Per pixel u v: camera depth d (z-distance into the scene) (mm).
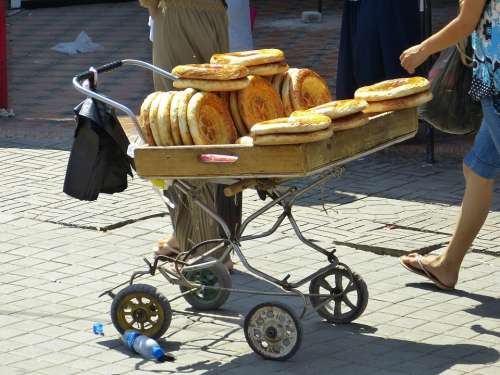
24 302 8055
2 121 13742
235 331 7504
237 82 6949
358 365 6918
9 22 18938
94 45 17281
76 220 9906
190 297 7898
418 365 6887
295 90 7441
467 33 7332
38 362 7016
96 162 7250
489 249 8906
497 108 7430
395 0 11516
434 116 8852
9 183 11117
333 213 9992
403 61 7535
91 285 8383
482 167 7828
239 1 11234
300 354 7105
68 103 14594
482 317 7656
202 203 7207
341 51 11977
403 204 10219
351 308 7539
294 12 19422
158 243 8781
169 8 8234
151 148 6785
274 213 10000
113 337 7430
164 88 8375
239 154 6586
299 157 6434
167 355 7078
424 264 8188
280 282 7148
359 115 6805
